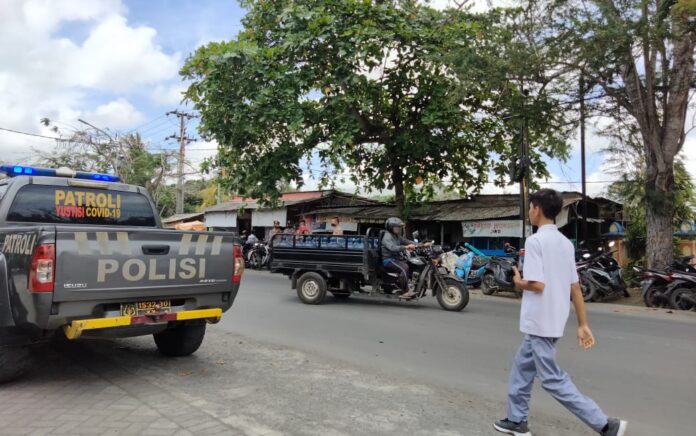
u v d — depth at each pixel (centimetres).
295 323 814
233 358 585
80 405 415
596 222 1759
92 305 442
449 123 1545
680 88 1192
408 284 985
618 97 1224
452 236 1934
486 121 1711
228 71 1411
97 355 586
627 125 1299
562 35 1063
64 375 504
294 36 1364
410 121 1667
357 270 984
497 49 1167
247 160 1630
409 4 1514
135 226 621
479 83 1216
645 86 1224
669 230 1260
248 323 809
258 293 1186
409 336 729
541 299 357
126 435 351
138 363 555
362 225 2138
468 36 1355
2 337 447
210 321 532
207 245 518
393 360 597
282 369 541
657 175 1258
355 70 1454
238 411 408
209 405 418
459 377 533
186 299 510
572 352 656
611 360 618
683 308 1069
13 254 444
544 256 358
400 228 1009
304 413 409
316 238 1032
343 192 2475
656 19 998
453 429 385
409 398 455
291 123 1387
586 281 1205
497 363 589
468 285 1443
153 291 476
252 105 1411
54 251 420
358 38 1342
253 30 1544
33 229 426
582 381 534
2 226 527
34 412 397
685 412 446
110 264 448
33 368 527
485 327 802
